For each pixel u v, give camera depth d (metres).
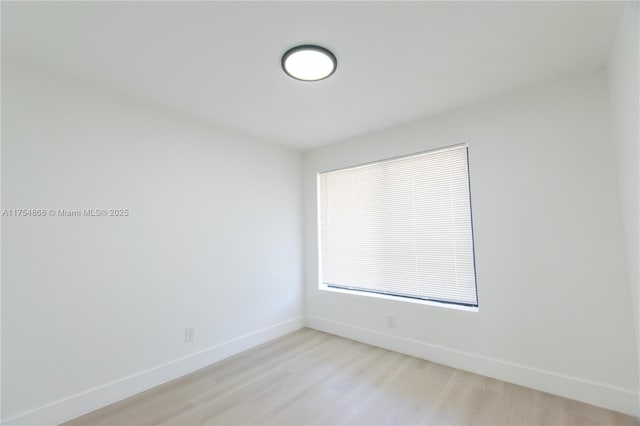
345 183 3.53
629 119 1.58
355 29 1.61
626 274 1.88
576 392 2.01
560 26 1.61
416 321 2.79
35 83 1.91
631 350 1.85
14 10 1.42
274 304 3.39
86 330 2.01
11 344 1.73
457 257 2.64
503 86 2.26
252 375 2.46
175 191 2.58
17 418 1.72
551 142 2.18
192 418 1.89
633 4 1.34
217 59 1.87
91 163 2.11
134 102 2.37
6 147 1.78
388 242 3.11
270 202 3.47
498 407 1.95
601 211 1.98
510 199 2.33
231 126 2.98
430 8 1.47
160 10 1.45
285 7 1.44
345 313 3.36
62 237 1.95
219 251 2.88
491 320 2.38
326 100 2.45
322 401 2.05
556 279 2.12
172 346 2.45
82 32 1.60
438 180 2.79
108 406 2.04
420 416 1.87
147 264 2.35
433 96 2.41
